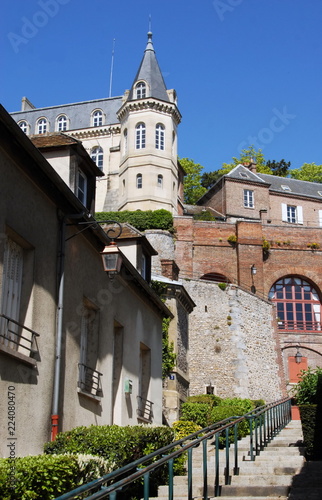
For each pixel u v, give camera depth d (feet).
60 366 39.11
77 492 21.83
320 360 149.07
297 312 158.30
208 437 34.68
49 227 39.47
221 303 118.11
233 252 158.10
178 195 192.03
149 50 192.44
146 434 40.68
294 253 161.07
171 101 184.14
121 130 184.85
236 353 114.83
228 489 35.24
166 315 66.03
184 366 96.48
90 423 43.65
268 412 55.06
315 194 208.74
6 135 33.22
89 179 51.98
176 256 153.28
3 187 33.88
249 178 197.06
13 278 35.73
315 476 37.73
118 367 51.75
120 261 43.39
